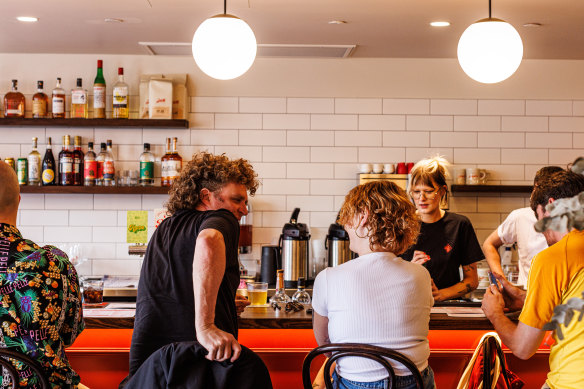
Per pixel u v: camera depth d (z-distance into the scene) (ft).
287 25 11.61
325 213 14.23
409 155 14.24
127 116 13.71
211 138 14.17
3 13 10.95
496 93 14.25
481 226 14.26
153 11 10.78
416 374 5.23
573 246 5.66
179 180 6.28
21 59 14.02
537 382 8.84
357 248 5.81
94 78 14.08
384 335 5.37
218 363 4.76
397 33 12.10
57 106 13.67
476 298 10.07
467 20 11.18
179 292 5.64
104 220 14.15
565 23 11.29
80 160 13.78
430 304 5.70
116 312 8.91
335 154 14.23
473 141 14.25
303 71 14.20
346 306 5.47
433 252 9.91
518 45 8.47
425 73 14.21
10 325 5.15
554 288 5.68
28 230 14.10
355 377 5.44
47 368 5.27
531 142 14.28
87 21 11.44
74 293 5.62
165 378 4.67
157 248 5.87
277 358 9.05
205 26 8.45
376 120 14.24
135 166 14.11
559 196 5.79
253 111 14.19
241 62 8.50
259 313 8.80
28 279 5.20
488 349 6.72
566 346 5.67
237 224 5.94
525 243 10.93
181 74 14.03
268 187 14.21
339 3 10.27
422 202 9.80
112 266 14.14
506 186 13.79
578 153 14.25
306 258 12.92
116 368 9.11
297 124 14.23
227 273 5.67
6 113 13.64
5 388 5.38
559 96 14.26
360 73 14.20
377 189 5.68
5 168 5.52
